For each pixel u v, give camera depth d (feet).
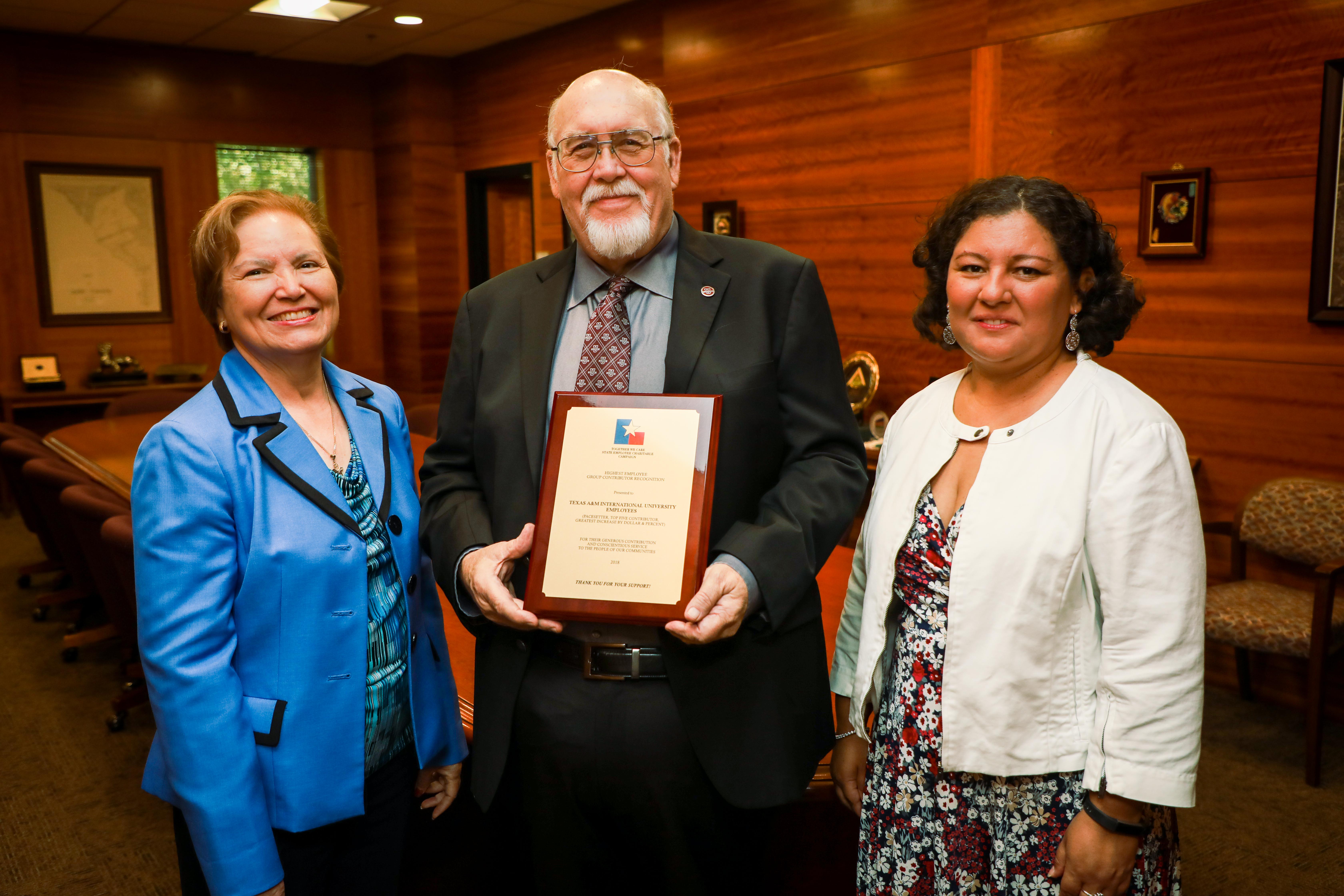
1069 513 4.06
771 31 16.65
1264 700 11.51
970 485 4.41
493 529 4.88
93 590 12.55
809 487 4.70
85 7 19.51
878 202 15.25
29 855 8.46
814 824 5.60
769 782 4.58
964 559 4.21
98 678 12.41
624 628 4.52
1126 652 3.95
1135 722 3.89
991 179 4.38
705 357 4.74
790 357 4.84
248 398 4.61
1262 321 11.05
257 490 4.42
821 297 4.97
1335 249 10.31
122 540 8.53
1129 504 3.96
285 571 4.41
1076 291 4.32
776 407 4.81
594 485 4.50
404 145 24.97
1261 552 11.40
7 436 14.39
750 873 4.97
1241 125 10.96
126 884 8.03
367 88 25.89
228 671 4.30
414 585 5.05
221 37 22.16
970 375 4.75
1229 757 10.07
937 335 4.81
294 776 4.39
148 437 4.37
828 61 15.75
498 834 6.11
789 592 4.41
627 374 4.86
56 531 12.16
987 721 4.11
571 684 4.60
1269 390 11.08
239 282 4.52
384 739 4.81
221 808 4.17
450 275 25.80
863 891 4.67
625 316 4.93
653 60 19.24
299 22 20.90
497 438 4.94
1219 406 11.55
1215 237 11.34
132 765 10.13
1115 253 4.29
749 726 4.59
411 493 5.22
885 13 14.76
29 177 21.85
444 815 6.14
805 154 16.39
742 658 4.58
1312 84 10.34
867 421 15.94
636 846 4.75
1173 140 11.59
